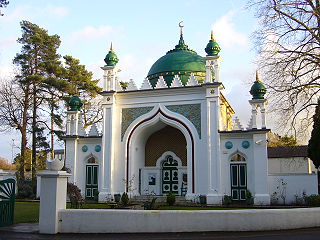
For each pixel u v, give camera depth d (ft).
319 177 65.62
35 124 90.22
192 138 62.23
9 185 36.58
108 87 68.80
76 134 70.23
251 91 62.03
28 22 93.45
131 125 66.54
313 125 57.16
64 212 31.94
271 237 27.84
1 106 88.12
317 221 32.65
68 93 93.66
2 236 30.01
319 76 50.26
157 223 30.96
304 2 51.13
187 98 64.03
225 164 60.13
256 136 58.59
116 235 30.09
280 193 59.52
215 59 62.54
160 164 70.13
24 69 90.17
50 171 32.24
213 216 31.07
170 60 74.43
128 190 64.54
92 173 69.00
